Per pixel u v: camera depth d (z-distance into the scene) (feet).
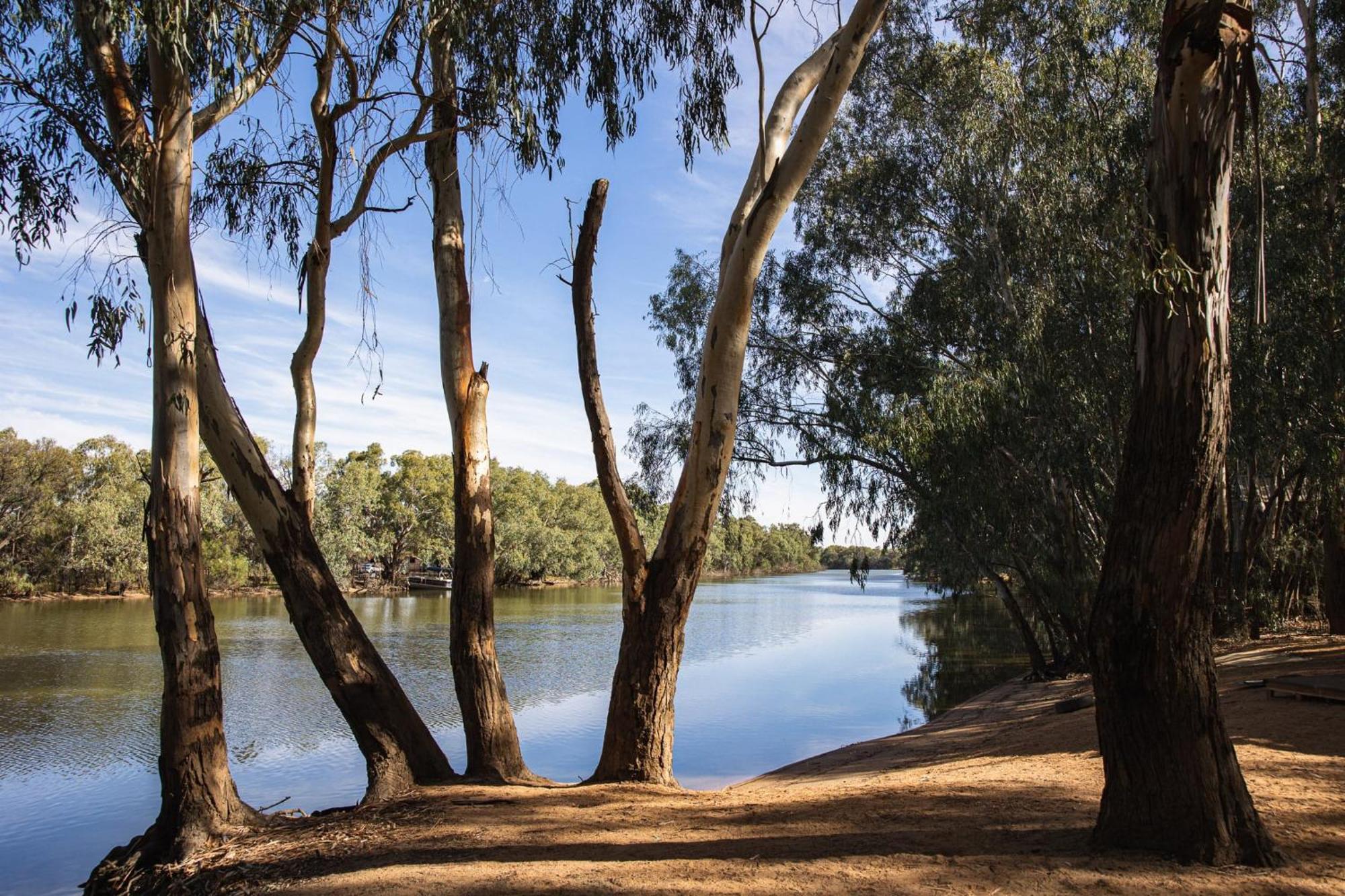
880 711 54.65
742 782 35.70
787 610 163.43
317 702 56.54
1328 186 41.86
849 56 20.10
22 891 25.36
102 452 170.91
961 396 46.60
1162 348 13.00
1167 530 12.86
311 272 23.70
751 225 21.49
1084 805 17.20
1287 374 42.96
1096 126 44.65
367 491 196.13
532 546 226.79
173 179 19.40
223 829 18.60
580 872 13.96
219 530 168.86
